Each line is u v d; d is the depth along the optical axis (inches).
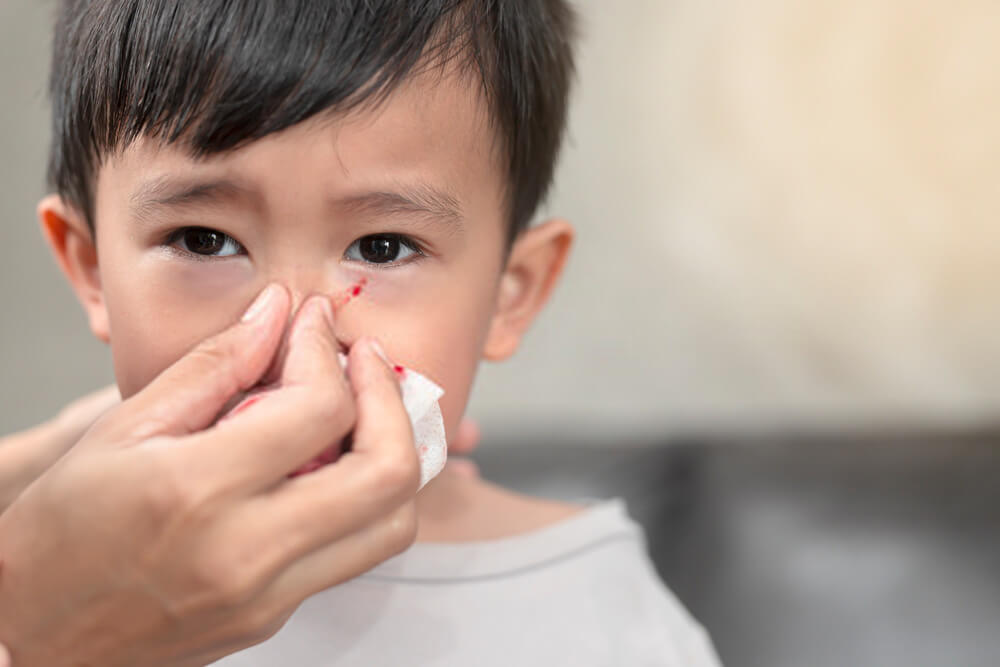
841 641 27.6
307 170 17.7
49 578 16.2
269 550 15.9
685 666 23.2
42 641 16.5
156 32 18.0
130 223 18.4
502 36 19.6
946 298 41.8
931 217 41.5
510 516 23.7
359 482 16.3
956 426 33.1
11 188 44.7
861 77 41.5
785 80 42.2
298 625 20.5
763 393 44.2
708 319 44.3
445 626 21.4
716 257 43.8
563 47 22.3
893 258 42.1
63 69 20.3
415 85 18.2
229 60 17.6
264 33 17.7
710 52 42.7
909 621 27.5
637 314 44.7
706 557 29.6
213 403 17.0
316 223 18.1
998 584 27.4
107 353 46.3
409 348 18.7
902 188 41.7
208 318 18.3
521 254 22.0
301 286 18.2
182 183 17.8
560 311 45.1
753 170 43.0
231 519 15.8
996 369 41.6
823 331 43.2
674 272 44.3
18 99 43.8
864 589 28.0
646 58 43.2
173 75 17.7
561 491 31.8
